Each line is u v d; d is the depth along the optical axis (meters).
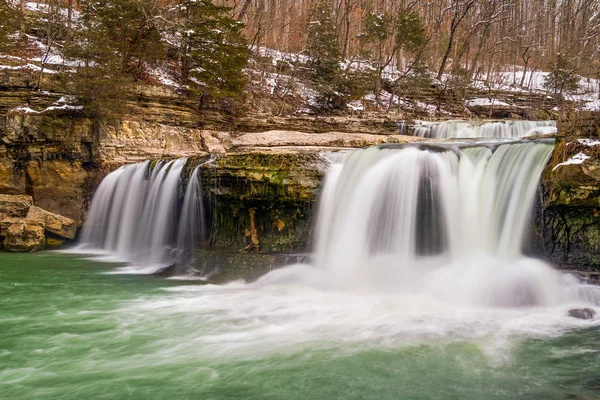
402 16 34.09
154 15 22.80
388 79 35.69
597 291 7.72
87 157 18.59
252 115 24.19
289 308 8.41
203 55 22.45
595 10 37.50
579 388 5.00
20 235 16.06
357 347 6.32
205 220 13.23
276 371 5.59
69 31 22.75
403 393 4.96
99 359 6.05
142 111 20.31
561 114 9.29
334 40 30.83
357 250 10.50
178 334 7.04
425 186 10.19
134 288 10.47
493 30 49.56
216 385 5.23
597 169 8.27
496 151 10.38
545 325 7.03
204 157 13.30
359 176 11.04
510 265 8.80
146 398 4.93
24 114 17.34
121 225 16.66
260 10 37.12
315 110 29.20
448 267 9.40
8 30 21.03
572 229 8.87
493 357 5.89
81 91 17.84
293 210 11.38
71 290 10.25
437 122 22.59
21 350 6.39
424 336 6.68
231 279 11.02
